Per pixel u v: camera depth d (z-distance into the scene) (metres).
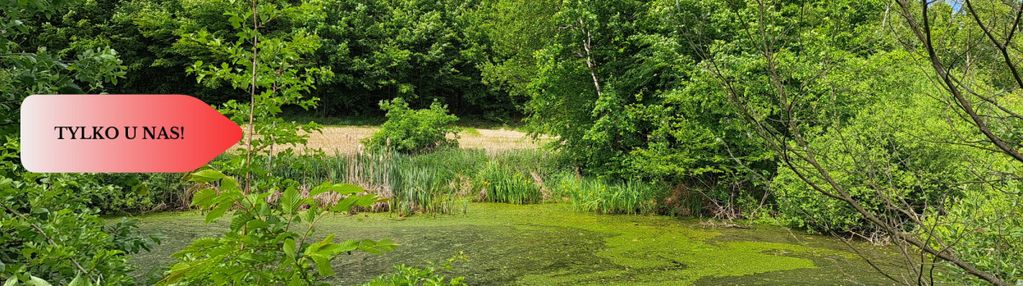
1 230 2.46
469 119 42.56
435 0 44.06
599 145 14.27
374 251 1.93
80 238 2.75
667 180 12.95
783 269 7.28
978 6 1.90
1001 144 1.68
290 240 1.87
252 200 1.96
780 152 2.17
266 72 2.69
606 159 14.37
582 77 15.19
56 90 2.70
